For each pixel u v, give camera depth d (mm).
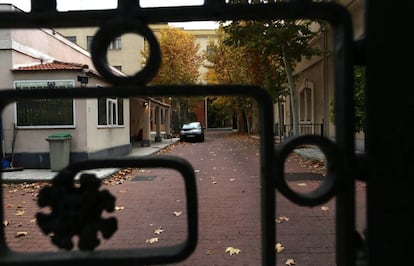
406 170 1083
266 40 12250
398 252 1079
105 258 1121
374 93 1097
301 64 21266
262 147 1195
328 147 1160
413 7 1084
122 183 9492
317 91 18547
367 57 1108
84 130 11891
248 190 8219
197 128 27703
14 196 8031
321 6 1147
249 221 5715
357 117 6715
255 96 1180
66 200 1146
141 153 17578
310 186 8297
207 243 4734
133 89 1146
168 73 30344
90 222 1157
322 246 4559
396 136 1086
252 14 1185
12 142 11711
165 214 6273
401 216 1083
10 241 4926
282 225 5395
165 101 29531
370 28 1105
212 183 9266
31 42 13094
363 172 1135
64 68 11852
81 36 29953
